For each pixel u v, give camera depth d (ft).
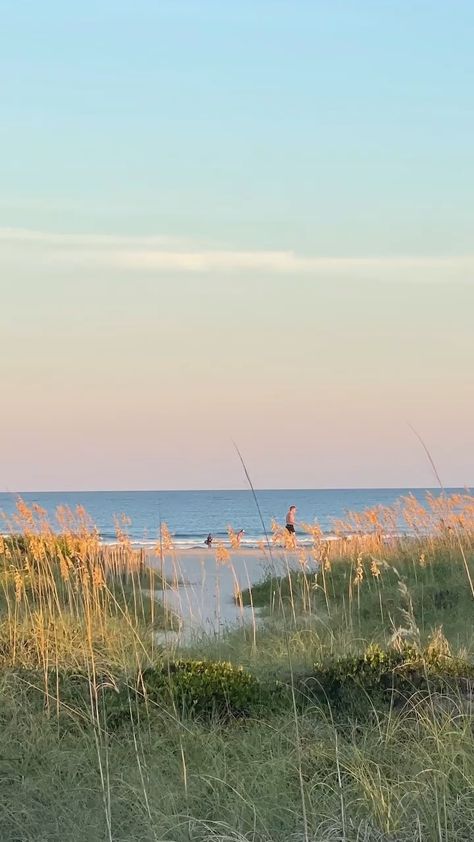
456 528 68.23
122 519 54.13
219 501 514.27
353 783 22.89
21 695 30.86
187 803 22.40
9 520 47.03
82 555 43.68
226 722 30.19
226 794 23.13
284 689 31.78
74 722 29.30
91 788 23.82
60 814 22.56
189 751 26.61
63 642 37.63
